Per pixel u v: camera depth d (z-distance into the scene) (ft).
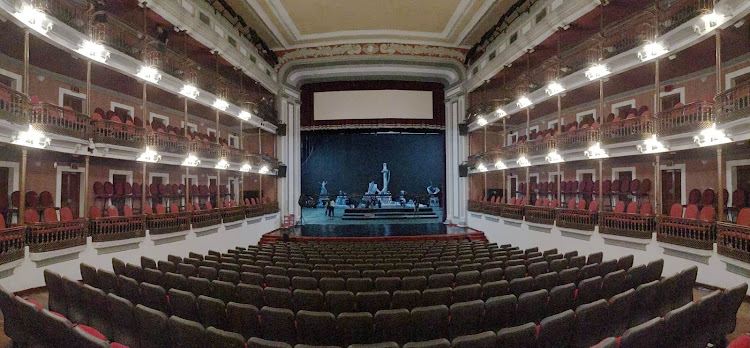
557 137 45.06
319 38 62.34
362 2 50.65
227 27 52.13
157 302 18.37
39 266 28.66
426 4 51.21
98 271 21.31
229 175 67.00
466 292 18.67
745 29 28.63
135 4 38.34
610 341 10.62
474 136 70.54
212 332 12.45
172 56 42.98
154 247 38.83
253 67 57.77
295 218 70.08
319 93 72.54
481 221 61.36
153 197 49.24
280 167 67.31
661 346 12.94
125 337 15.64
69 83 39.60
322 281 21.42
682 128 31.04
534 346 12.76
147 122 47.80
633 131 36.19
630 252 35.19
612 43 40.70
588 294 19.30
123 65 36.76
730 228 26.25
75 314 18.37
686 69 37.81
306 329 14.76
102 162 43.55
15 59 34.04
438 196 98.68
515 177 70.90
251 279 22.48
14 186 34.86
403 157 108.27
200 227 44.80
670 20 34.78
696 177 39.19
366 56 66.13
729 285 26.78
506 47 54.90
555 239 44.32
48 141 29.43
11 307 15.23
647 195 44.21
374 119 71.51
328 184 107.96
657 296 18.24
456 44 64.69
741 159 35.04
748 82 24.62
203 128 60.75
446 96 71.61
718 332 15.64
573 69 45.57
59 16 29.76
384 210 80.59
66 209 34.71
